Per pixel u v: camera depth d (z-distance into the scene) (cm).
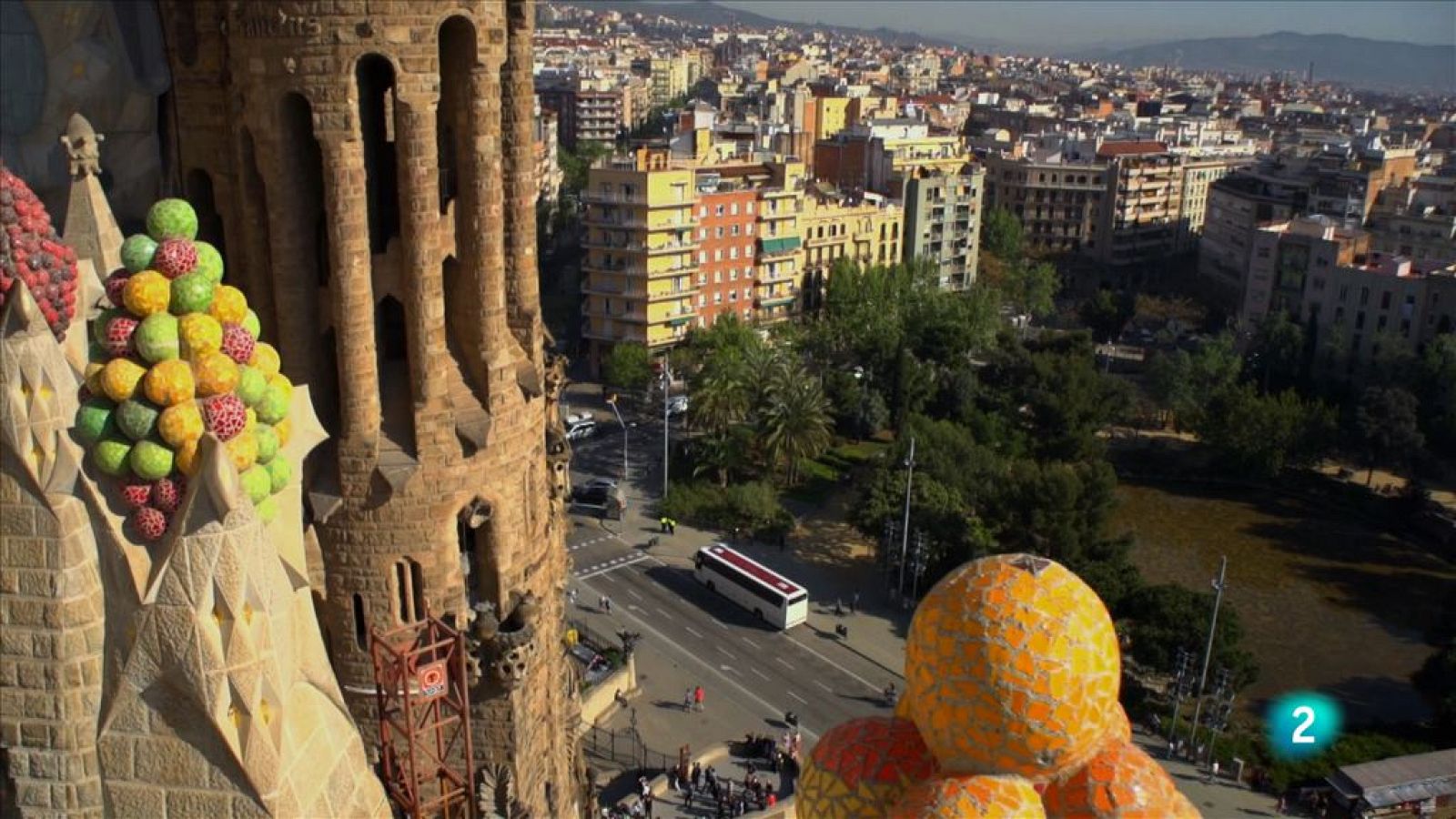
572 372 16638
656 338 16212
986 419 13288
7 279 1894
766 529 11475
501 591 3475
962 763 1661
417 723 3350
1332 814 7581
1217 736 8306
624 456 13238
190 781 1802
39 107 3100
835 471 13375
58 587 1780
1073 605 1611
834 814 1817
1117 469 13938
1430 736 8450
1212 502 13150
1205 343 15625
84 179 2658
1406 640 10062
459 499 3291
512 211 3481
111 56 3159
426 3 2928
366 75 3262
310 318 3150
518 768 3481
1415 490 12700
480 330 3278
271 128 2969
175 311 1952
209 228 3325
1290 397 13788
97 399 1873
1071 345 15275
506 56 3275
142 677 1762
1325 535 12281
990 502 10488
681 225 15988
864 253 19200
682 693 8581
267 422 2166
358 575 3272
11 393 1730
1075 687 1570
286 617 1825
